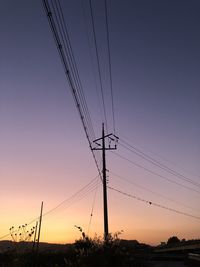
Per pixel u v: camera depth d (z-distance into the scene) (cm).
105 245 2594
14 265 3173
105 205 3731
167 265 4250
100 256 2511
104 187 3803
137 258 3180
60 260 3250
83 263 2512
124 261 2558
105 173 3834
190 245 6788
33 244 3516
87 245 2705
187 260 4488
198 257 3731
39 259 3269
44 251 3656
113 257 2527
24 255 3309
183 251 7606
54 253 3488
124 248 2647
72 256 3262
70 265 2619
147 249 5959
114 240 2642
